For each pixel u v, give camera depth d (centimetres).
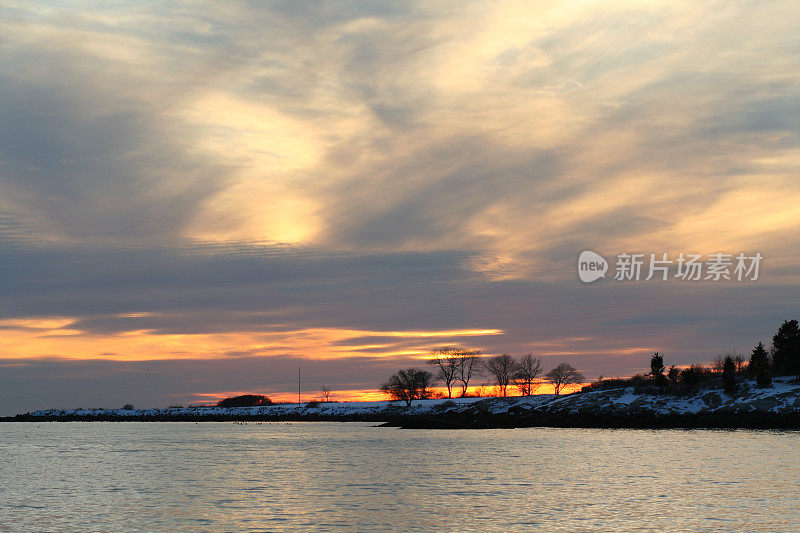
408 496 5872
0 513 5253
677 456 8588
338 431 16675
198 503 5638
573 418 15850
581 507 5222
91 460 9769
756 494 5716
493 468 7881
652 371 16838
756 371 15112
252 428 19088
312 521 4806
